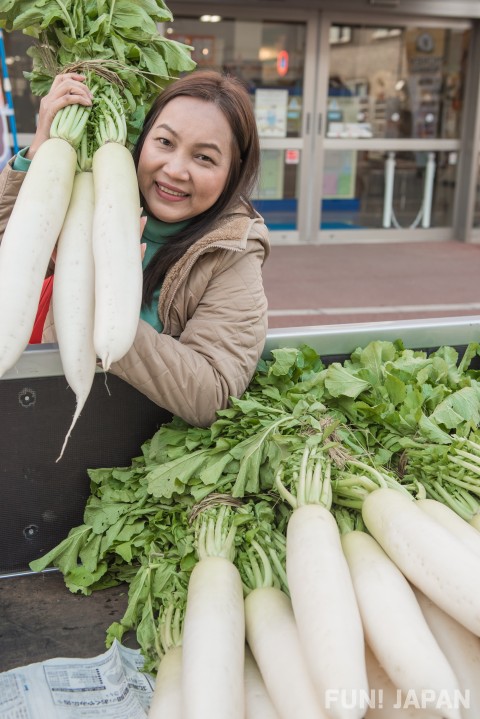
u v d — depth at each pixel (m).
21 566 1.57
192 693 1.03
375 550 1.24
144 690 1.24
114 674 1.25
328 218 8.12
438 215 8.44
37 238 1.25
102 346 1.19
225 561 1.26
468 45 7.87
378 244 8.16
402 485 1.47
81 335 1.27
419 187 8.28
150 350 1.38
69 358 1.25
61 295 1.28
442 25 7.70
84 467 1.57
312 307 5.50
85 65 1.48
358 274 6.64
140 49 1.62
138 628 1.32
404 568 1.19
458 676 1.13
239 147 1.58
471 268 6.98
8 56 6.50
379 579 1.17
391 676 1.06
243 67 7.37
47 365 1.48
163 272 1.60
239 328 1.54
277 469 1.40
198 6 6.99
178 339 1.66
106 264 1.23
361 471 1.41
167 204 1.57
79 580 1.46
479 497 1.47
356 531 1.30
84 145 1.42
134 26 1.55
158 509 1.48
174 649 1.22
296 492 1.33
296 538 1.21
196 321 1.55
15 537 1.56
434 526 1.21
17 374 1.46
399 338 1.88
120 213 1.28
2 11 1.58
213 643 1.09
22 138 6.75
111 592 1.49
